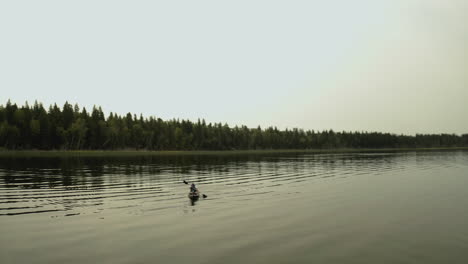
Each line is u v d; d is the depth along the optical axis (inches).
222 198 1017.5
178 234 615.2
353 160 3380.9
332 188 1245.7
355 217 758.5
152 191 1149.1
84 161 2871.6
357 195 1075.3
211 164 2659.9
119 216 764.0
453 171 2017.7
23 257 497.0
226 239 585.3
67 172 1815.9
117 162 2790.4
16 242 568.4
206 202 945.5
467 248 541.6
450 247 546.6
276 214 786.2
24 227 666.2
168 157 4040.4
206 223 697.6
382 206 891.4
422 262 478.3
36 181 1405.0
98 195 1058.1
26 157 3459.6
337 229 655.1
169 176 1649.9
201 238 590.9
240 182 1428.4
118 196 1040.2
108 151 5698.8
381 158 3853.3
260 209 845.2
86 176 1614.2
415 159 3580.2
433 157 4116.6
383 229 657.0
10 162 2610.7
